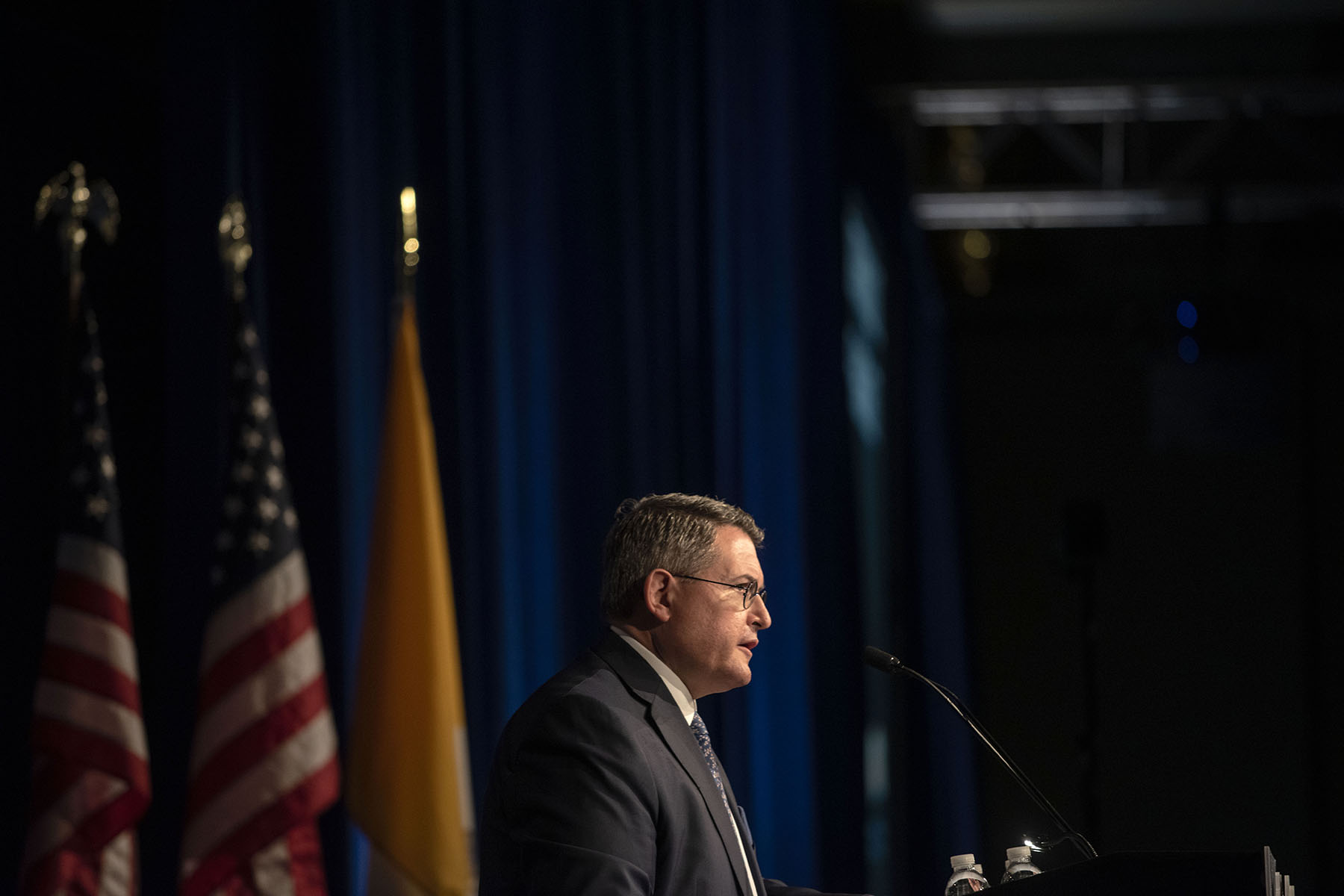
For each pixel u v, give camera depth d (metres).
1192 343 20.91
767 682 12.86
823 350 13.27
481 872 5.48
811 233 13.34
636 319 11.70
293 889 8.57
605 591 5.94
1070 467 25.38
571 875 4.90
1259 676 24.69
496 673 10.48
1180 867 4.60
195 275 9.72
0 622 9.13
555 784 5.14
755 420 12.79
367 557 10.31
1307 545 24.67
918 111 19.80
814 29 13.68
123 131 10.39
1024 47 19.03
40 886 8.16
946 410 23.73
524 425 11.15
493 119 11.03
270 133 10.19
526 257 11.23
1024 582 25.36
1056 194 20.80
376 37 10.72
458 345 10.52
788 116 13.20
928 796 20.16
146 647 10.14
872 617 22.20
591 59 11.89
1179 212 21.34
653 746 5.34
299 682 8.70
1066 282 24.83
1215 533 24.98
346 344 10.18
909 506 20.28
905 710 20.08
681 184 12.19
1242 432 20.56
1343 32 18.62
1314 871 24.20
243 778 8.50
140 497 10.26
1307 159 19.78
